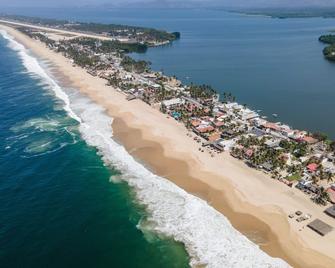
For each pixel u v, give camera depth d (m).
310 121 148.50
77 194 93.12
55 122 138.50
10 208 87.31
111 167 105.88
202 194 92.50
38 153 114.00
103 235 79.12
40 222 82.88
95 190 94.81
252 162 105.44
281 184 95.94
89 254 74.06
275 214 83.69
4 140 122.62
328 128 141.38
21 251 74.25
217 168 104.88
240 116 145.88
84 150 115.88
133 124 137.38
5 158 110.62
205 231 79.06
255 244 75.12
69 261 72.19
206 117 144.38
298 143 120.00
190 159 110.25
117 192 93.81
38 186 96.56
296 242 75.12
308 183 94.50
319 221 80.00
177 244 75.69
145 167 106.06
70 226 81.75
